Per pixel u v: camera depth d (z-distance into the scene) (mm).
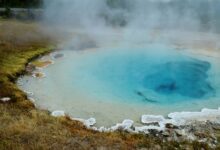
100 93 25922
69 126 19547
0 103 21938
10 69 29297
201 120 21500
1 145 15688
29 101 23094
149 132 19750
